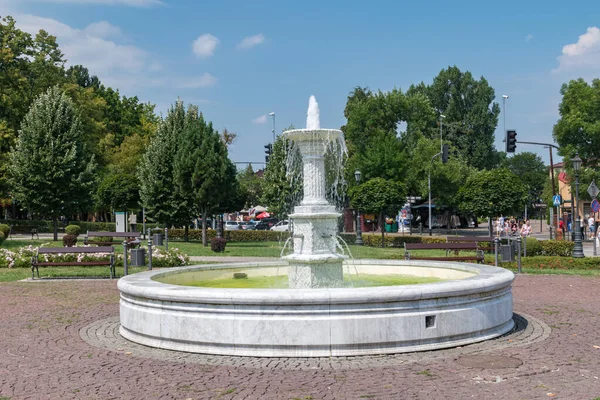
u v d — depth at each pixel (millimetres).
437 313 8109
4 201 44906
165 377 6883
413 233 54656
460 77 76062
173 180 35219
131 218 42844
